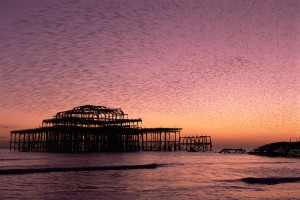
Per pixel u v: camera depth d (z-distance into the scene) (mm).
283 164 50531
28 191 23562
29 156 71375
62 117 95625
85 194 22500
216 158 67938
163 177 31594
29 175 33000
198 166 44844
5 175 32938
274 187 25500
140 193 22812
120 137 99500
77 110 94812
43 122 95562
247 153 94188
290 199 21078
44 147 100000
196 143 114188
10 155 77188
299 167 44719
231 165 47500
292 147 86750
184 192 23188
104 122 95312
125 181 28719
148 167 42344
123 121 95625
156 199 20844
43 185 26328
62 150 92250
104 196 21797
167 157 69375
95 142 96812
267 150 89250
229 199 20922
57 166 43250
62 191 23656
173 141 107188
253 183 27406
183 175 33406
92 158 63406
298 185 26500
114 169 39594
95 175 33188
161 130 96812
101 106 97562
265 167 44375
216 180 29391
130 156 72125
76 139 93312
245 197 21547
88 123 94375
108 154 80688
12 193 22703
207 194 22484
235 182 28062
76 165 45469
